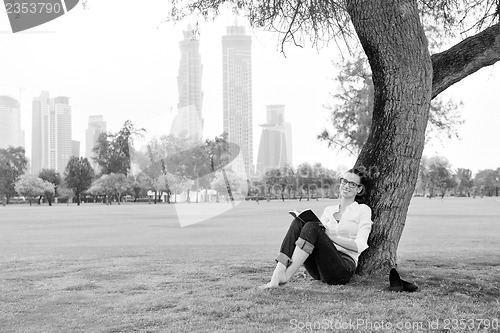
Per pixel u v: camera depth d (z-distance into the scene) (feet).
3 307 20.33
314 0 34.73
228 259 36.83
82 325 17.53
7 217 126.41
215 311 18.63
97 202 357.20
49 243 55.26
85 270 31.04
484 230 71.41
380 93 24.70
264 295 20.79
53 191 310.65
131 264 34.06
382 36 23.97
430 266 30.27
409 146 24.27
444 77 25.54
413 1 24.17
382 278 23.79
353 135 95.40
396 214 24.50
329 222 23.99
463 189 487.20
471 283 23.63
